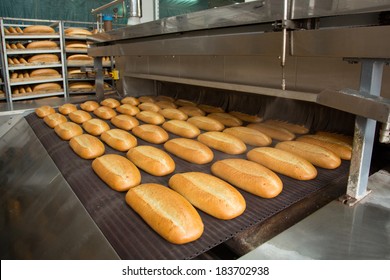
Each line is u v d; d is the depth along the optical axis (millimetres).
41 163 1755
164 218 919
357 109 827
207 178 1141
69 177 1396
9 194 1923
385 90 1176
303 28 1094
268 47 1146
